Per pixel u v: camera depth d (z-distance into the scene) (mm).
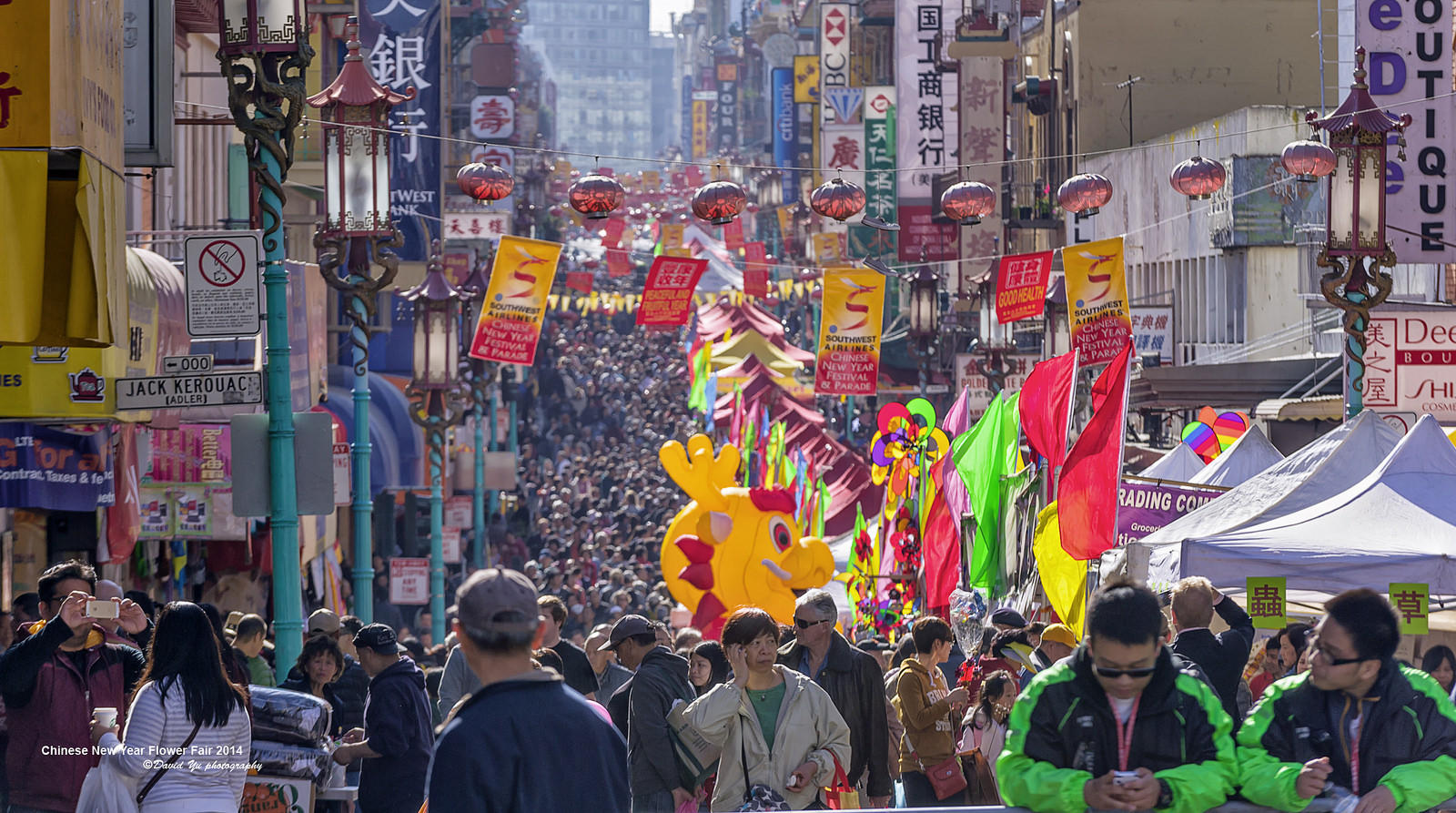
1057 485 32406
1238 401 63219
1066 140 109375
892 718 27156
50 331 23844
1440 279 60406
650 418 150625
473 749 11797
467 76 168625
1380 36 47844
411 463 74750
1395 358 44406
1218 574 26969
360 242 44750
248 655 29766
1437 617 32688
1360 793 13508
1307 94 106250
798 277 163750
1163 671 13008
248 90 32062
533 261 59500
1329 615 13531
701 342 127375
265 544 49750
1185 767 12820
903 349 120438
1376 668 13469
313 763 22078
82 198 22953
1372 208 39875
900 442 47688
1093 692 12992
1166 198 91562
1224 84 105812
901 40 103000
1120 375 30312
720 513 46781
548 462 119562
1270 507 30016
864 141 113750
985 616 41531
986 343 66125
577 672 26516
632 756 21672
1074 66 106500
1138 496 37906
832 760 20141
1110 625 12586
